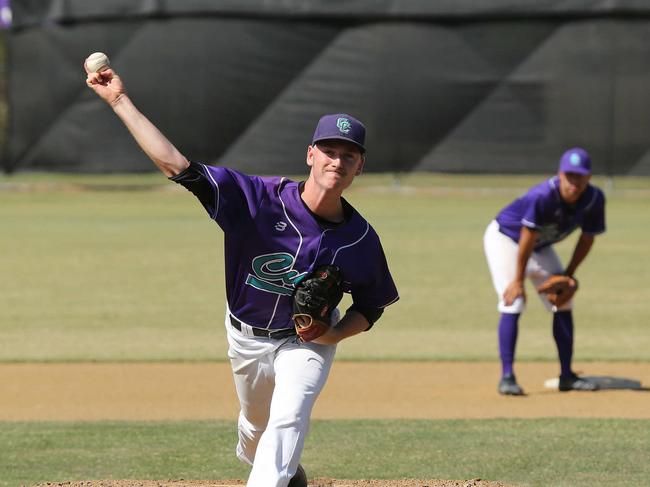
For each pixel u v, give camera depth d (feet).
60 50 276.62
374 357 107.04
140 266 174.09
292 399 47.93
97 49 274.77
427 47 268.21
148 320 127.65
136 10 272.51
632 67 262.06
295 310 47.50
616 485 60.90
